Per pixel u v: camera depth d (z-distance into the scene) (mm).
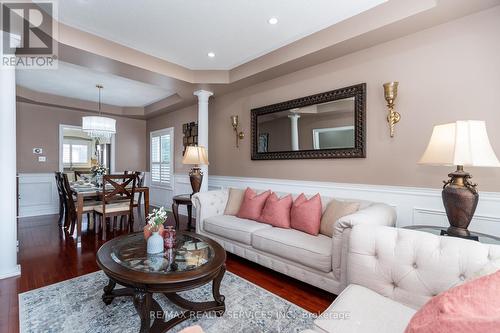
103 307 1974
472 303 759
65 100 5449
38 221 4812
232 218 3152
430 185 2369
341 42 2623
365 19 2432
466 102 2176
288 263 2346
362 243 1517
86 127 4492
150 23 2656
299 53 2990
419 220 2426
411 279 1326
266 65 3379
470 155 1602
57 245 3434
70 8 2387
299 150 3379
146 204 4332
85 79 4301
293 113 3451
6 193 2490
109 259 1804
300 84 3389
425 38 2383
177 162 5832
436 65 2324
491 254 1169
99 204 4129
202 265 1747
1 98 2441
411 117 2469
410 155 2477
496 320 665
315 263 2094
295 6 2355
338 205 2516
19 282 2377
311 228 2502
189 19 2580
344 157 2928
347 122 2906
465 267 1194
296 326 1775
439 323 745
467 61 2172
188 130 5426
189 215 4129
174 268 1691
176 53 3371
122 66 3262
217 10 2422
